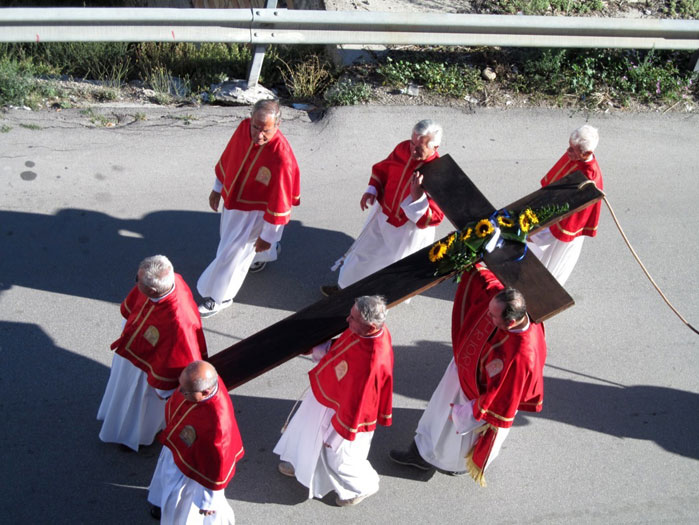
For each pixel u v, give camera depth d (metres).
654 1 10.73
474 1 10.15
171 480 4.83
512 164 8.52
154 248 7.06
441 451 5.57
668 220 8.27
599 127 9.15
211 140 8.16
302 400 5.97
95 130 7.98
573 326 7.11
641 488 5.90
